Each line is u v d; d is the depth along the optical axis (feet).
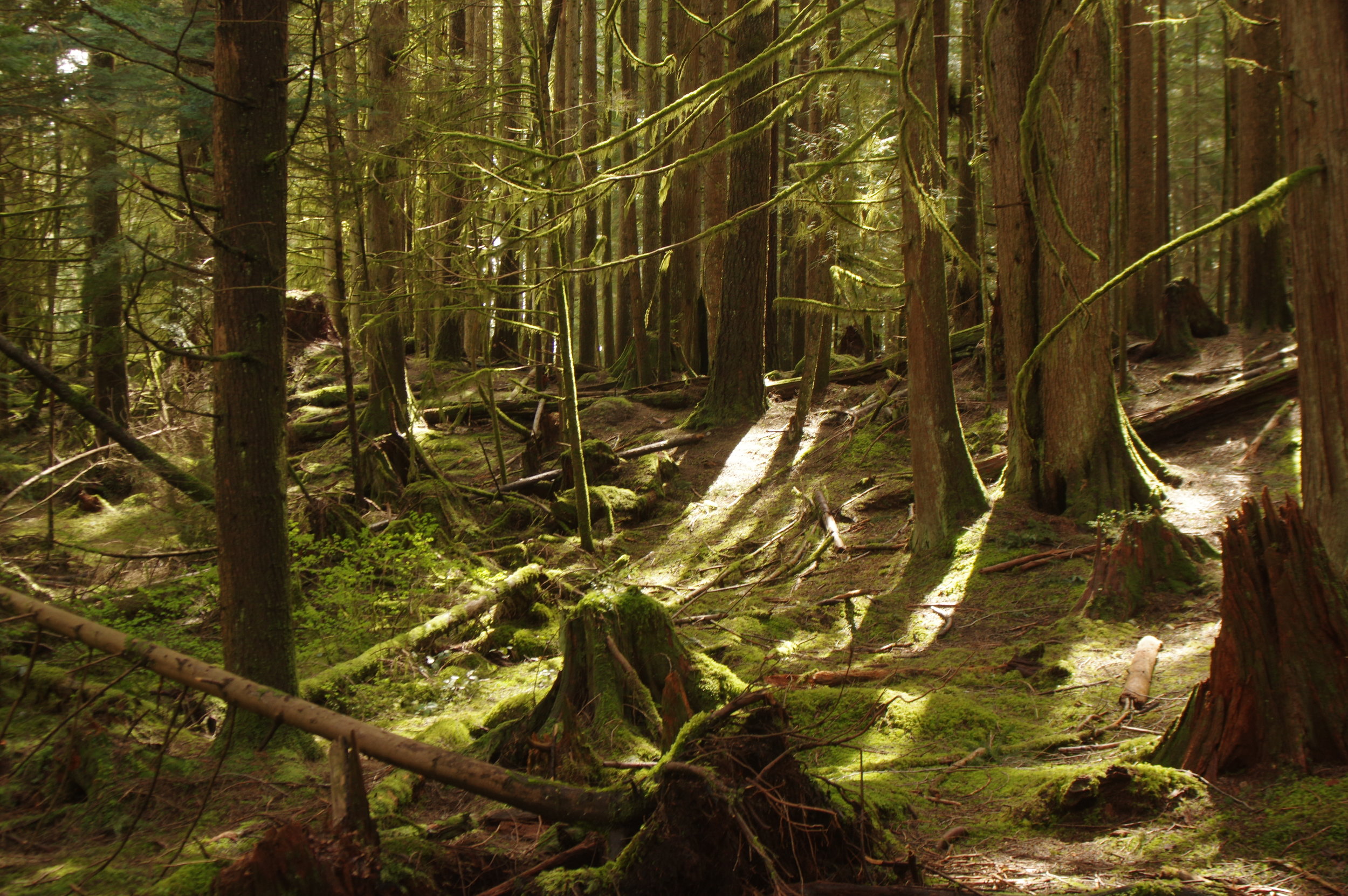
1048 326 34.53
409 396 56.70
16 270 27.89
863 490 42.11
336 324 51.60
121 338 28.40
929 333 34.91
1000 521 34.12
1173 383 45.16
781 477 46.09
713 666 19.24
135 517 31.48
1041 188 34.47
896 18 32.35
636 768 12.89
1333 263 19.70
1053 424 34.81
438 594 32.58
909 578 32.73
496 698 25.49
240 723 18.83
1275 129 52.75
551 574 34.45
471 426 58.70
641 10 87.92
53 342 30.50
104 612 25.54
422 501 42.37
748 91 51.39
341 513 37.93
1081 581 28.76
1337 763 12.85
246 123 18.63
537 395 49.06
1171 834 12.44
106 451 31.42
